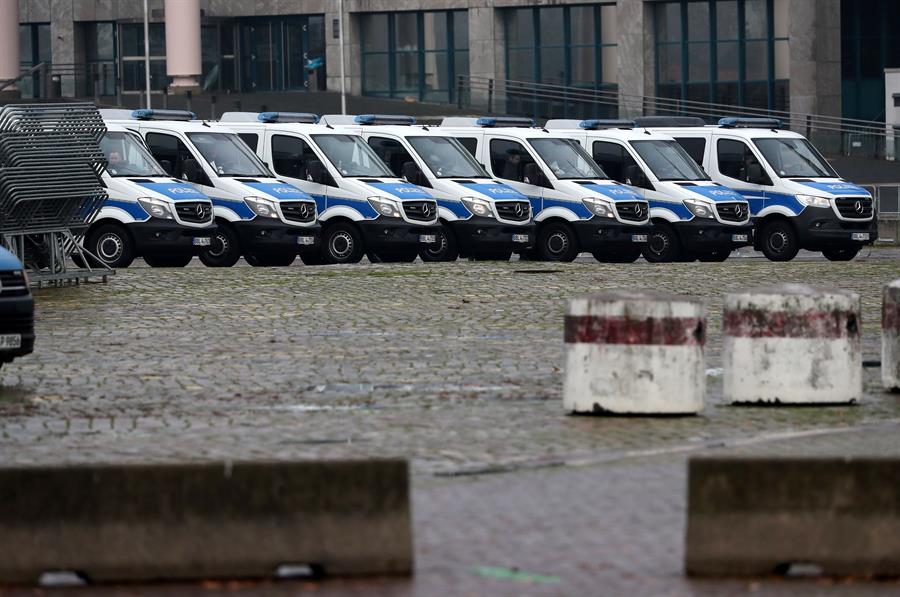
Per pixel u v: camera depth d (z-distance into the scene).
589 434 27.94
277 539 18.84
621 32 147.00
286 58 158.50
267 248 71.31
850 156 131.75
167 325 46.25
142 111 72.94
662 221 77.00
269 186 71.94
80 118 58.47
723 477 18.95
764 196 78.88
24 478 18.77
